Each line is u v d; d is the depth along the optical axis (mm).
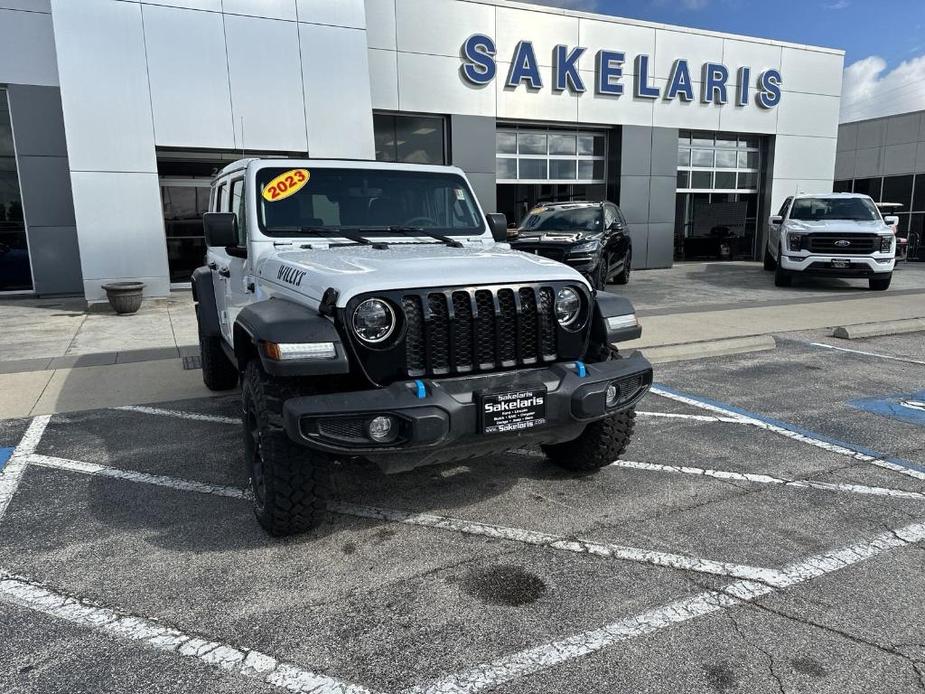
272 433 3297
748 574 3203
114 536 3611
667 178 19203
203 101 12922
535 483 4305
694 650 2645
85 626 2816
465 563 3326
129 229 12836
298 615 2898
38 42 12906
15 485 4305
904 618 2844
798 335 9398
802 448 4949
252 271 4297
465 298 3334
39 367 7582
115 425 5547
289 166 4527
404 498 4098
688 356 8070
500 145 17391
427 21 15672
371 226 4625
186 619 2867
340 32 13719
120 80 12383
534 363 3525
